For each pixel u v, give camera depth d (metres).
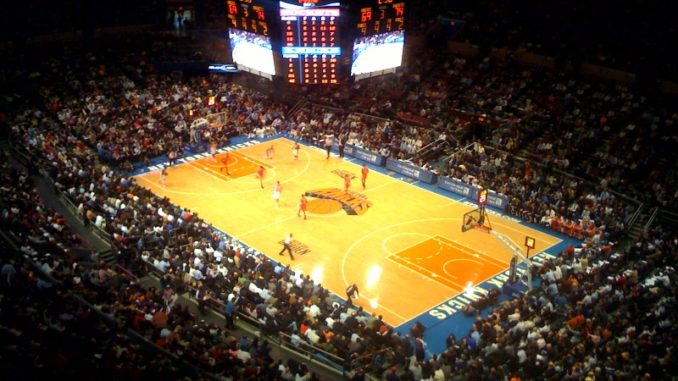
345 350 33.09
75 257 37.75
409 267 43.28
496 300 39.53
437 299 40.12
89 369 25.91
